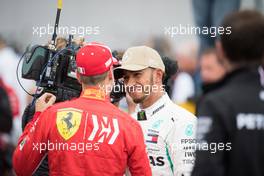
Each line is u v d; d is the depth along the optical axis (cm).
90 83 1313
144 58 1414
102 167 1278
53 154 1293
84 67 1302
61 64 1418
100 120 1290
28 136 1323
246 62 1081
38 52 1424
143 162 1303
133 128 1305
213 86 1661
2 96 2350
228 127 1050
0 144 2375
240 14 1086
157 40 2747
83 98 1315
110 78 1332
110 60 1324
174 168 1397
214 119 1055
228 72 1095
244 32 1070
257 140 1054
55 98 1395
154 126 1416
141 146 1303
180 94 2695
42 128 1303
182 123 1396
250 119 1055
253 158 1048
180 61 2723
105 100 1321
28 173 1347
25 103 2842
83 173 1277
